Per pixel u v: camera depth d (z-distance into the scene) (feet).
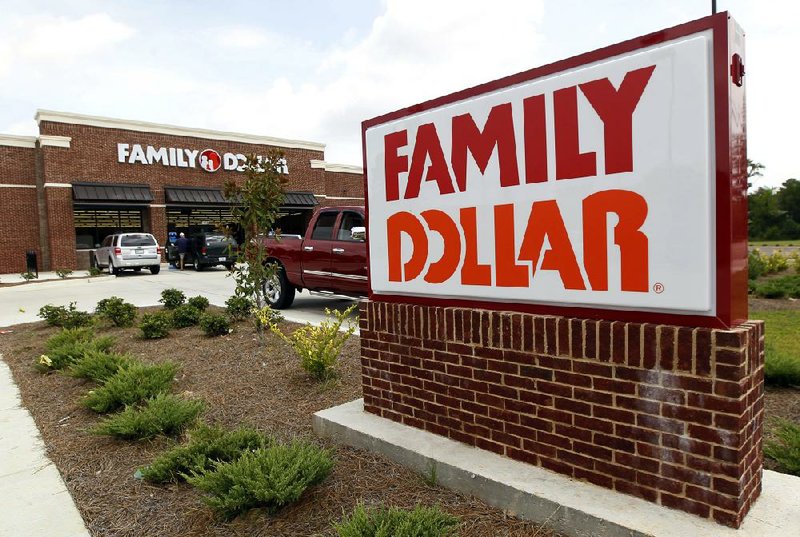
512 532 8.46
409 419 12.22
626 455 8.43
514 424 10.03
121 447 13.01
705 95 7.35
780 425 11.89
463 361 10.91
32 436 14.06
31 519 9.87
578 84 8.65
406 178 11.93
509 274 9.98
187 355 21.89
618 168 8.27
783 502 8.12
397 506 9.07
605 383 8.62
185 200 91.04
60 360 20.84
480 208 10.38
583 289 8.85
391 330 12.52
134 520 9.71
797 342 21.08
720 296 7.44
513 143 9.70
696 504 7.71
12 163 81.56
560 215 9.07
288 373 18.42
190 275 71.87
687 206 7.61
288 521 9.29
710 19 7.28
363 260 29.25
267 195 23.24
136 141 87.56
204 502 9.48
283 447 10.55
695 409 7.64
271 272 24.14
